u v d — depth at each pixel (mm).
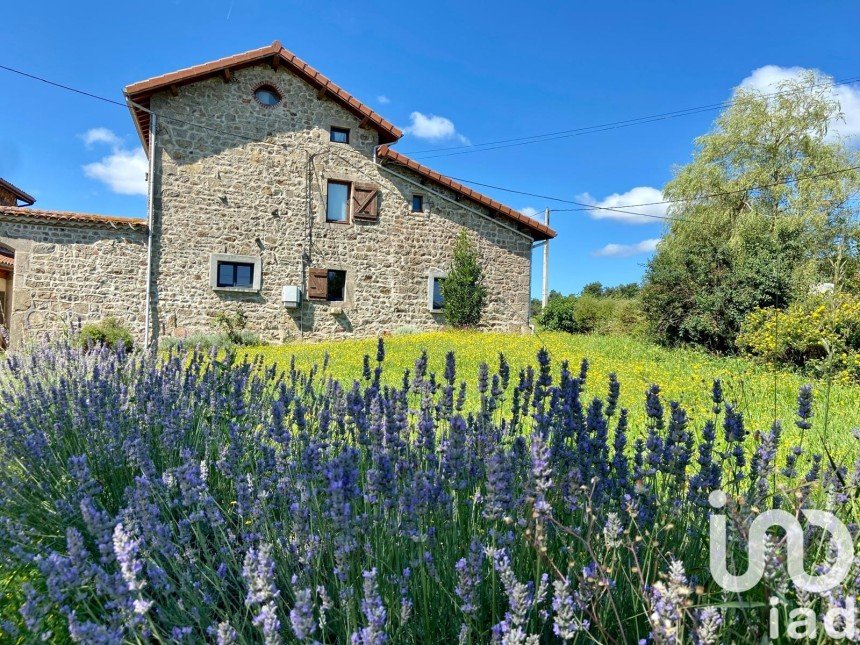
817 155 24094
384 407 2992
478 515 2645
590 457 2811
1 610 2322
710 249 16266
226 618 2047
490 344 15344
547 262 24828
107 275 15773
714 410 3336
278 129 17688
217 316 16828
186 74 16047
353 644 1572
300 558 2178
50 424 4074
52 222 15172
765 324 12938
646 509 2424
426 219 19484
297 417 3361
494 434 3064
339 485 2002
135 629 1703
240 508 2430
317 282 17953
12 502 3102
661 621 1537
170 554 2170
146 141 19172
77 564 1703
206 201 16828
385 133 18812
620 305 24969
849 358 10398
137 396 4348
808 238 19391
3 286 18438
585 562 2176
